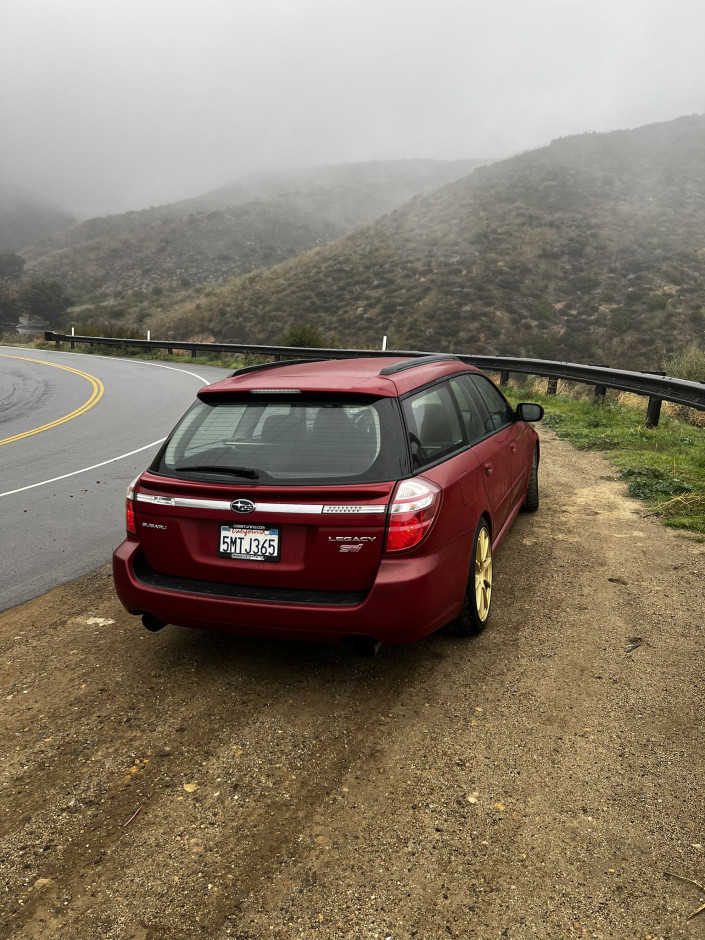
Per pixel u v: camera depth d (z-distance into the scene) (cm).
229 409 353
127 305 8081
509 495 487
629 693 326
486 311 4444
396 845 235
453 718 311
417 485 309
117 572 354
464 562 348
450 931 200
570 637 385
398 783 268
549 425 1171
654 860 223
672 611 414
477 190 7288
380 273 5416
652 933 196
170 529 338
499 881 218
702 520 584
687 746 284
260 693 341
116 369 2852
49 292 8956
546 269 5059
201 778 277
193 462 339
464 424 407
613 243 5594
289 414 336
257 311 5138
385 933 201
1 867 235
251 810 257
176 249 13925
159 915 212
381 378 345
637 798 253
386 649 380
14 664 384
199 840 243
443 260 5394
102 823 254
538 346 3916
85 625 434
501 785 264
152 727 315
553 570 487
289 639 323
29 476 908
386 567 304
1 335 6069
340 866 227
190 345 3294
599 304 4509
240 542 323
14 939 206
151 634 417
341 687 343
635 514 623
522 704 320
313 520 307
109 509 723
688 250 5394
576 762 276
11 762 294
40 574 533
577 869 221
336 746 294
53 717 328
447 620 341
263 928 205
